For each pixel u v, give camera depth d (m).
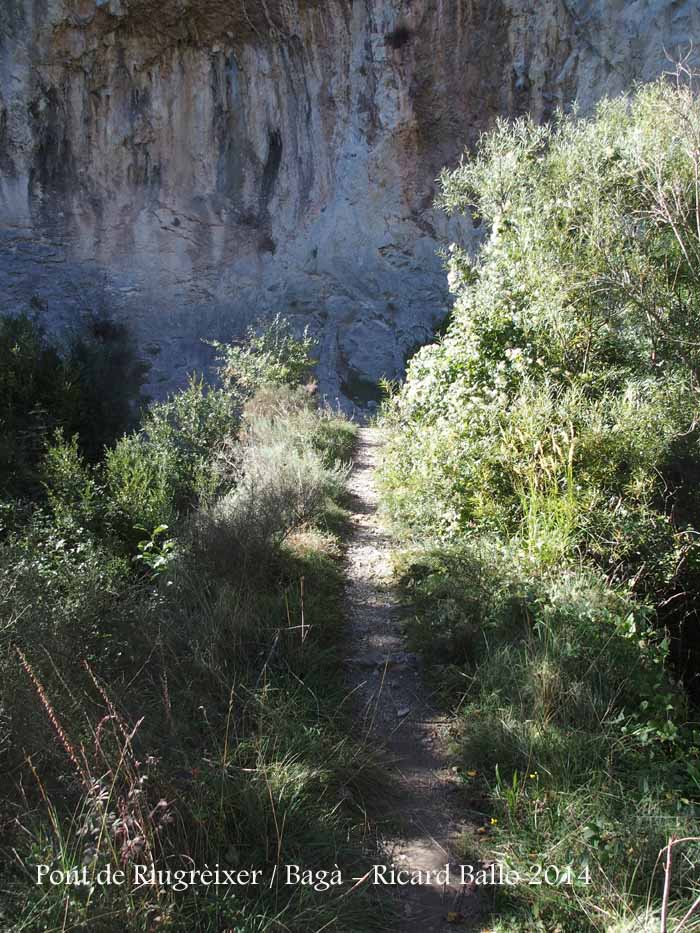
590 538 5.38
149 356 26.03
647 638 4.51
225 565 5.15
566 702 3.62
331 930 2.43
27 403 12.48
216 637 4.07
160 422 10.63
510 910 2.62
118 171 26.95
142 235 27.08
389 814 3.14
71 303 26.52
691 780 3.21
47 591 4.05
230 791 2.90
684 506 5.92
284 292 26.42
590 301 7.11
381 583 5.63
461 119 24.30
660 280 6.93
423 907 2.67
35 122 26.02
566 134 8.40
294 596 4.88
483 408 6.51
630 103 8.74
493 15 22.55
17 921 2.19
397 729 3.80
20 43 24.98
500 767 3.35
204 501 7.22
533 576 4.96
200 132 26.78
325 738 3.45
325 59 25.12
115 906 2.26
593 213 7.06
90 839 2.49
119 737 3.01
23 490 8.82
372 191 25.55
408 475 7.60
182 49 25.84
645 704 3.59
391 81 24.34
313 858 2.75
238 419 11.38
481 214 8.84
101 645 3.85
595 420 5.98
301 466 7.81
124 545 6.46
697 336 6.61
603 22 21.03
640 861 2.62
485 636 4.34
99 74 25.88
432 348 8.31
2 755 2.84
